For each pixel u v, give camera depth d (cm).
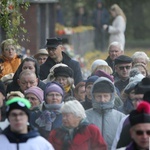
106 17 5831
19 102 1423
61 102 1753
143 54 2325
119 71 2166
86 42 5569
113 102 1762
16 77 2016
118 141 1617
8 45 2356
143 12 7156
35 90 1778
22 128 1426
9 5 2081
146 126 1402
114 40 4050
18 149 1423
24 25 3997
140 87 1723
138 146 1418
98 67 2177
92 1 6975
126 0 6806
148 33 7512
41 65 2345
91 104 1888
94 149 1642
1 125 1612
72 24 6819
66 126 1642
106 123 1753
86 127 1642
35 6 4031
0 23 2094
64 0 7150
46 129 1728
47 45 2334
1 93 1758
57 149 1642
